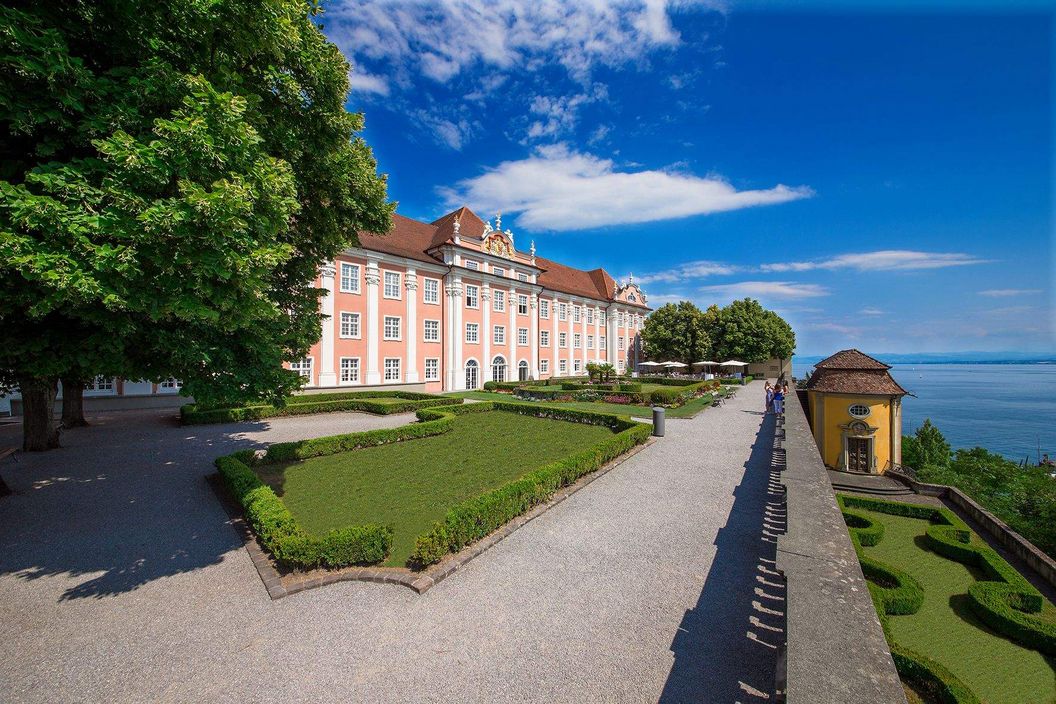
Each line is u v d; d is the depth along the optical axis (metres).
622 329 59.38
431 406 22.77
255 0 6.38
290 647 4.83
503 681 4.33
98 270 4.67
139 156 4.87
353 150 10.67
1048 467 32.28
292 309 10.56
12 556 6.87
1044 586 7.73
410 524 8.07
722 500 9.62
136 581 6.18
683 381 42.31
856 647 3.04
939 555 8.97
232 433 16.25
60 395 21.61
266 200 6.04
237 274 5.55
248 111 6.59
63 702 4.07
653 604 5.70
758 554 7.14
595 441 15.19
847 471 18.33
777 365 59.84
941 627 6.27
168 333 6.40
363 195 10.98
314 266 11.16
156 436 15.52
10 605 5.58
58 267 4.46
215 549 7.14
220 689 4.22
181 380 7.32
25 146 5.61
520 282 41.66
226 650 4.77
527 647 4.84
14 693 4.16
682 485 10.66
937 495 13.99
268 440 15.06
